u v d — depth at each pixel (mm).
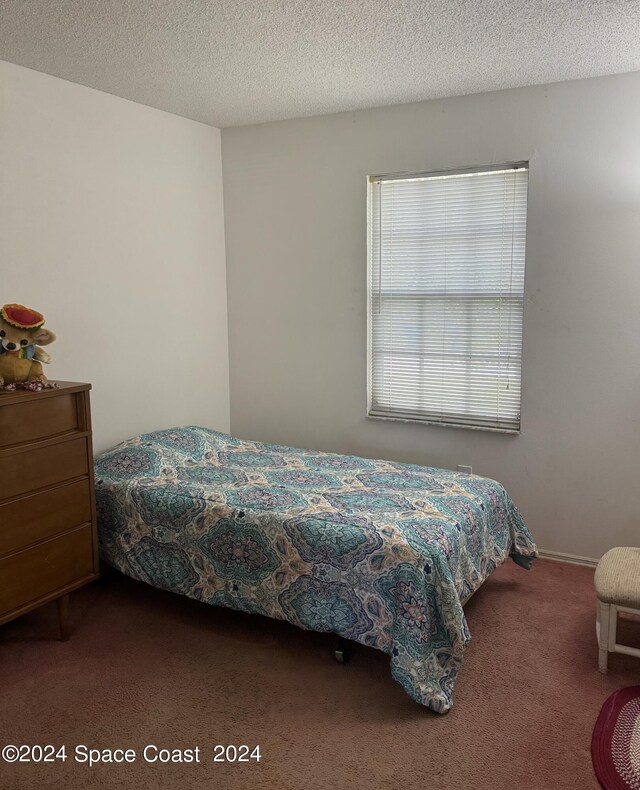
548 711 2176
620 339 3113
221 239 4094
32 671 2414
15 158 2840
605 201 3051
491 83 3096
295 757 1976
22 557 2406
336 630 2373
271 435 4176
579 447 3277
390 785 1860
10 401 2314
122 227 3396
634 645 2562
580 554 3354
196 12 2299
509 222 3314
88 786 1871
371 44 2611
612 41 2578
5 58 2738
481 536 2695
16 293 2900
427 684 2162
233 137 3963
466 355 3537
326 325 3859
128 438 3549
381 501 2688
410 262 3613
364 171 3590
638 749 1974
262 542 2529
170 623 2781
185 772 1918
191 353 3930
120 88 3170
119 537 2887
